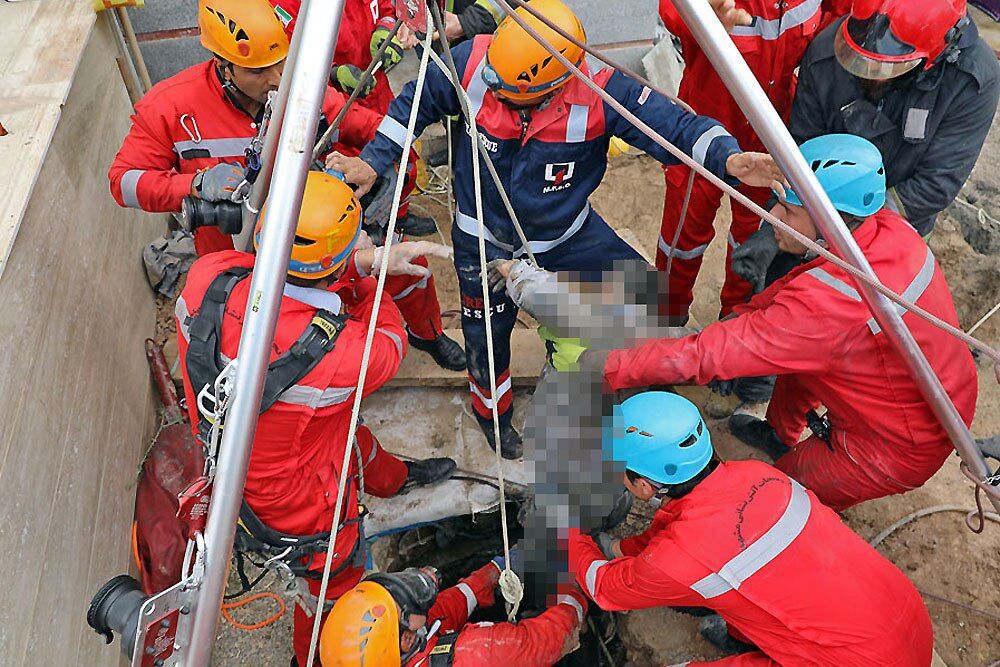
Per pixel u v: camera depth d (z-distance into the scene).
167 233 4.22
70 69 3.04
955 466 3.42
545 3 2.21
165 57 4.20
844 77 2.78
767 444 3.39
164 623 1.48
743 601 2.28
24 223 2.62
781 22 2.99
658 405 2.34
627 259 2.78
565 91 2.35
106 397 3.10
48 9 3.33
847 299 2.32
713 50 1.53
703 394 3.65
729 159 2.35
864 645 2.23
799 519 2.27
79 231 3.10
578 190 2.63
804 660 2.31
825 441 2.84
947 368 2.42
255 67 2.56
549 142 2.44
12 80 3.00
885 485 2.70
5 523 2.26
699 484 2.34
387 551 3.43
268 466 2.32
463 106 1.92
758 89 1.56
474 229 2.70
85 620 2.69
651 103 2.45
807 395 2.97
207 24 2.53
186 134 2.80
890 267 2.33
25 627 2.30
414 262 3.03
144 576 2.98
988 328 3.93
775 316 2.42
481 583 2.91
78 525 2.71
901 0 2.47
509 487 3.38
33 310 2.61
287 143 1.34
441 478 3.37
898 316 1.94
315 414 2.24
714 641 2.96
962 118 2.73
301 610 2.79
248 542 2.53
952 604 3.05
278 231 1.38
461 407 3.59
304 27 1.32
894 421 2.51
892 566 2.39
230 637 3.16
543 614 2.61
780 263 3.20
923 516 3.27
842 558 2.28
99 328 3.15
